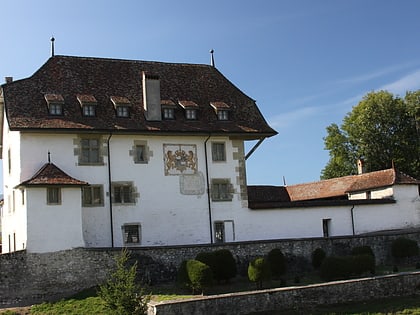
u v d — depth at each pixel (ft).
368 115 180.14
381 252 109.09
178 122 111.34
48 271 87.86
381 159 178.09
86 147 103.81
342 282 85.61
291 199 158.10
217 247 95.66
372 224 123.85
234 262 91.40
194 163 111.04
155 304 73.36
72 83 109.81
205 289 82.94
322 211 118.83
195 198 110.01
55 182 90.99
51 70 110.32
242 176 114.52
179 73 123.03
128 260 89.61
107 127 103.55
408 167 174.81
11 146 106.83
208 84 123.34
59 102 102.78
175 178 109.09
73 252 89.51
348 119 188.34
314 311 81.00
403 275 90.43
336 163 189.47
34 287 86.63
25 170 98.37
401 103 180.55
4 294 84.69
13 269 85.97
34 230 88.69
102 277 88.84
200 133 110.42
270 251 97.60
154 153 108.37
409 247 108.27
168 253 92.17
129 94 112.57
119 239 103.24
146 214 105.91
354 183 146.10
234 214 112.47
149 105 109.91
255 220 113.50
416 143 176.55
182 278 85.15
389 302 85.92
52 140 101.19
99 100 108.68
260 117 120.06
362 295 86.43
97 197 103.04
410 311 80.84
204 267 82.38
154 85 111.24
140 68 119.85
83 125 101.96
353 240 107.04
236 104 120.67
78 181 93.35
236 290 86.02
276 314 79.30
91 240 101.09
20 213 94.73
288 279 94.84
